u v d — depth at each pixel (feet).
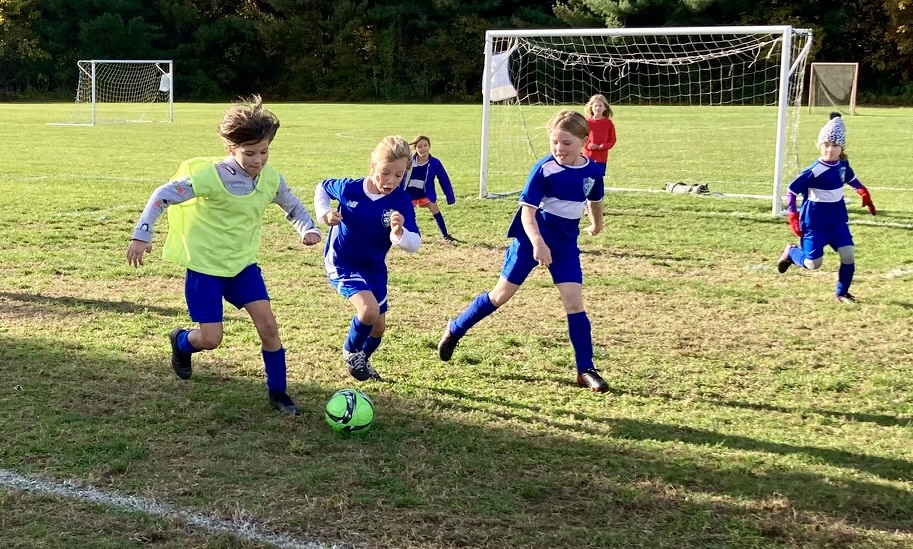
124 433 12.21
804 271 24.93
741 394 14.73
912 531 9.96
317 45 169.48
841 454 12.13
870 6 140.05
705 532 9.82
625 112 109.09
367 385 14.71
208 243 12.67
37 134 75.51
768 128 87.40
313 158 57.11
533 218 14.57
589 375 14.85
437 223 29.50
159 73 151.53
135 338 17.11
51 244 27.09
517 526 9.83
